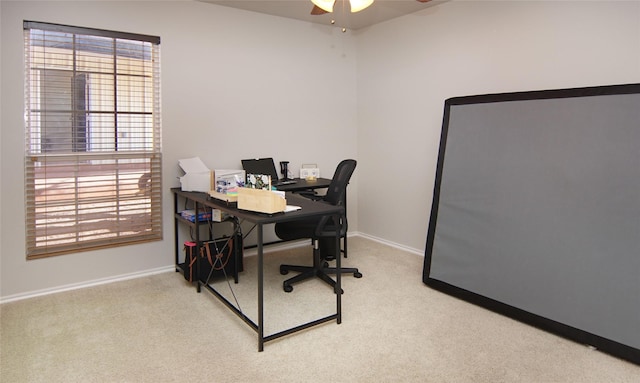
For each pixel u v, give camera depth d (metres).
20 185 2.95
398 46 4.12
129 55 3.31
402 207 4.20
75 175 3.15
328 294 3.09
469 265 2.92
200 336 2.45
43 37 2.98
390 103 4.26
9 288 2.96
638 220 2.19
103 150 3.26
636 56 2.50
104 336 2.44
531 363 2.14
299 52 4.22
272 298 3.01
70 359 2.18
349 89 4.64
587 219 2.37
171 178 3.55
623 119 2.30
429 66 3.81
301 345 2.34
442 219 3.15
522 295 2.60
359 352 2.27
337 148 4.60
